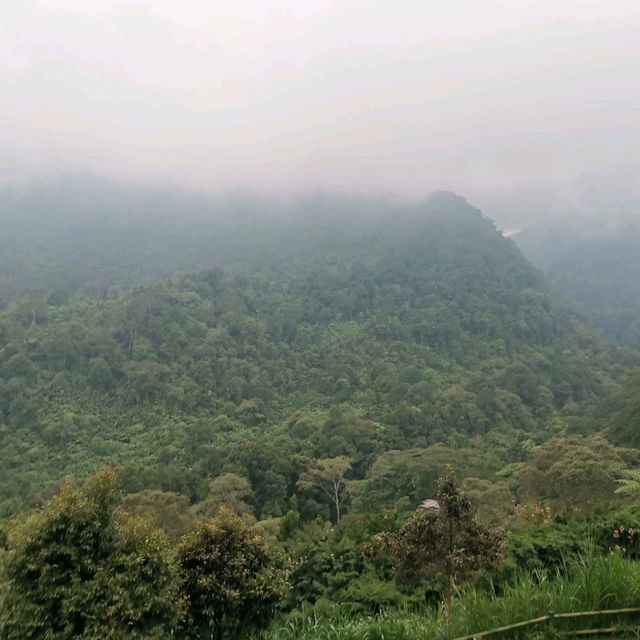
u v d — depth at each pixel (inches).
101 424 1984.5
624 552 243.9
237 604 198.2
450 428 1921.8
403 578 172.6
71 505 173.6
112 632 154.4
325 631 174.4
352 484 1341.0
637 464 1119.6
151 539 180.5
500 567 210.1
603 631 153.9
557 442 1052.5
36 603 159.3
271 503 1227.9
